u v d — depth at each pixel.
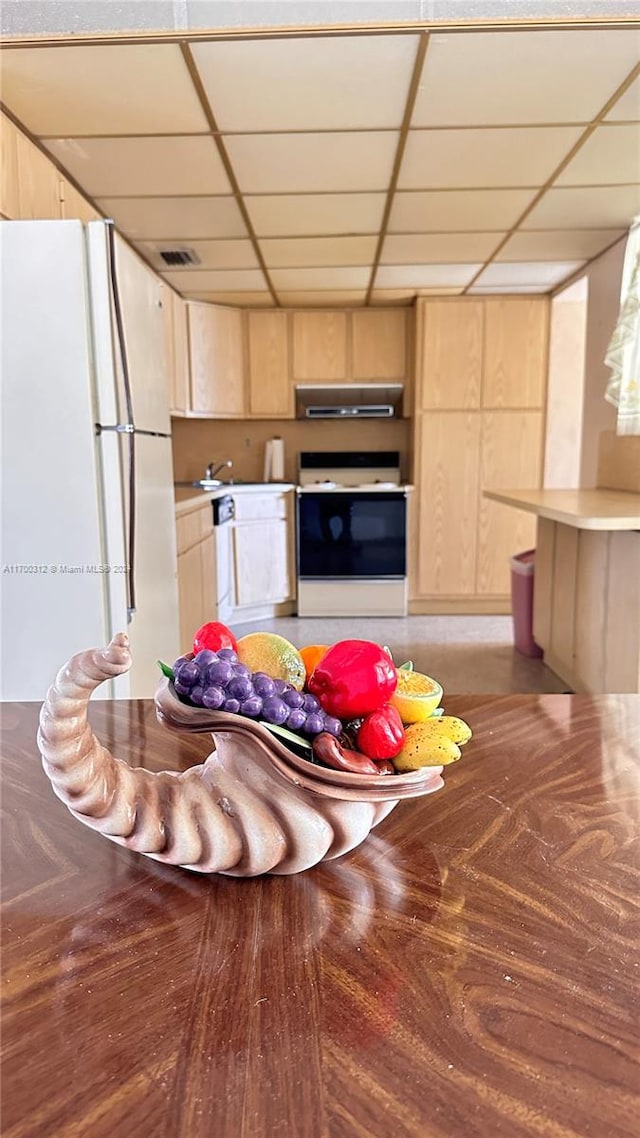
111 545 2.16
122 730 0.96
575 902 0.58
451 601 5.04
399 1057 0.42
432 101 2.19
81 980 0.49
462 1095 0.40
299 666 0.66
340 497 4.83
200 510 3.81
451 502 4.89
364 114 2.26
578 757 0.86
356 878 0.61
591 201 3.07
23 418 2.10
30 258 2.04
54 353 2.07
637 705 1.05
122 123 2.30
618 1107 0.39
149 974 0.50
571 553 3.18
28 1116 0.39
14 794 0.78
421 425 4.83
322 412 5.07
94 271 2.05
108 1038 0.44
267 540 4.86
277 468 5.28
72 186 2.81
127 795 0.58
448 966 0.50
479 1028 0.45
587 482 4.19
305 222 3.29
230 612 4.68
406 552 4.91
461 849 0.66
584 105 2.22
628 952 0.52
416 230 3.42
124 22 1.80
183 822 0.58
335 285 4.41
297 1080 0.41
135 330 2.29
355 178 2.79
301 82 2.06
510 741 0.91
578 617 3.10
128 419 2.14
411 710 0.65
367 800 0.58
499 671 3.66
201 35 1.82
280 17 1.80
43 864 0.64
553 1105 0.39
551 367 4.80
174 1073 0.41
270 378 5.04
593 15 1.78
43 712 0.56
